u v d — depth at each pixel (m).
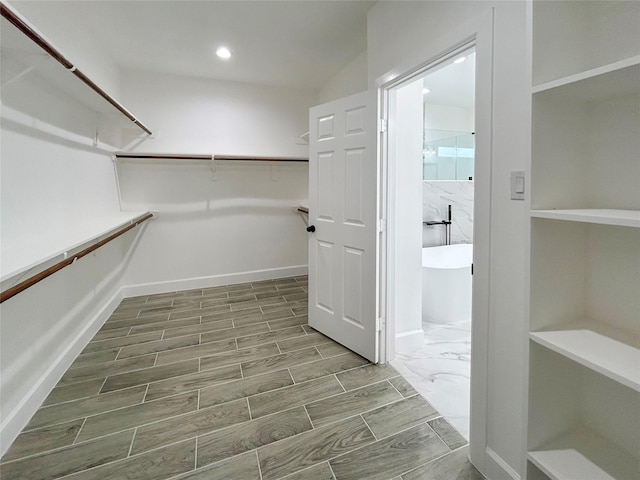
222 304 3.43
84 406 1.80
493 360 1.34
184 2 2.28
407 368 2.23
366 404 1.84
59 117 2.05
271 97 4.10
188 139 3.75
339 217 2.47
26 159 1.68
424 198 3.99
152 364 2.24
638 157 0.90
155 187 3.68
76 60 2.35
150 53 3.10
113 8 2.34
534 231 0.94
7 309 1.54
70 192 2.21
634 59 0.69
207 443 1.55
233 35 2.76
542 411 0.99
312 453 1.49
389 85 2.08
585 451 0.97
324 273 2.67
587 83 0.82
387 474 1.39
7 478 1.35
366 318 2.31
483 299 1.37
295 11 2.39
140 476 1.37
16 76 1.41
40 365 1.83
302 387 2.00
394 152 2.20
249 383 2.03
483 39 1.31
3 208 1.49
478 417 1.41
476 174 1.37
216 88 3.83
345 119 2.36
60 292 2.09
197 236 3.93
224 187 4.02
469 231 4.23
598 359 0.80
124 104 3.46
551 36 0.92
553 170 0.96
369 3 2.21
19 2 1.64
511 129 1.21
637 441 0.93
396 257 2.45
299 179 4.41
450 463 1.45
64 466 1.41
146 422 1.68
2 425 1.48
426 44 1.69
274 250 4.36
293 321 3.00
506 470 1.29
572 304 1.01
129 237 3.61
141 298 3.59
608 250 0.98
